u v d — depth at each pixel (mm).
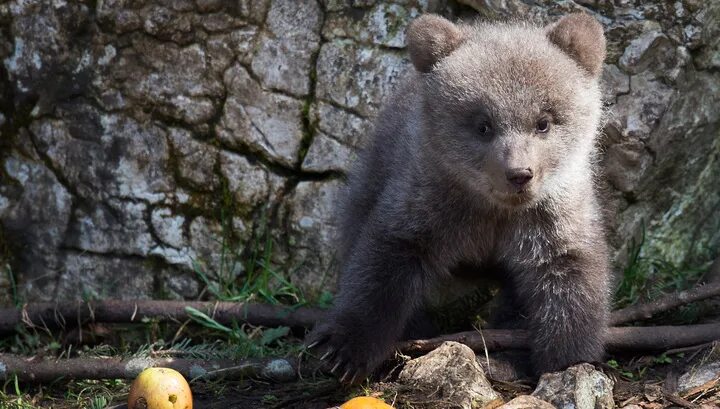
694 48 10273
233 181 10812
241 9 10641
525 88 8180
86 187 10914
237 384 9031
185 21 10656
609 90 10242
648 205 10664
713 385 8344
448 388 8172
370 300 8758
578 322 8734
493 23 9477
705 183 10922
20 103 10898
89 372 9102
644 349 9117
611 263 9914
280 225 10844
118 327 10422
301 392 8805
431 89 8734
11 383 9258
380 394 8391
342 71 10617
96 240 10938
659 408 8156
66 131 10852
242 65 10680
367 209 9938
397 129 9789
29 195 10953
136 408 7887
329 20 10617
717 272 10289
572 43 8594
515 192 8023
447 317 10500
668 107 10242
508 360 8867
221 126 10758
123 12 10656
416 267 9055
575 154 8555
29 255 11008
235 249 10883
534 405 7727
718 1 10320
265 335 9820
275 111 10703
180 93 10742
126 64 10742
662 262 10664
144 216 10891
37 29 10766
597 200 9773
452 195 8867
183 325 10164
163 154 10812
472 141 8383
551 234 8836
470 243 9203
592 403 8078
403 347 8922
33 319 10125
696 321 9852
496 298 10289
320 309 10102
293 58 10656
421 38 8859
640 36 10172
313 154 10727
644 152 10312
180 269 10914
